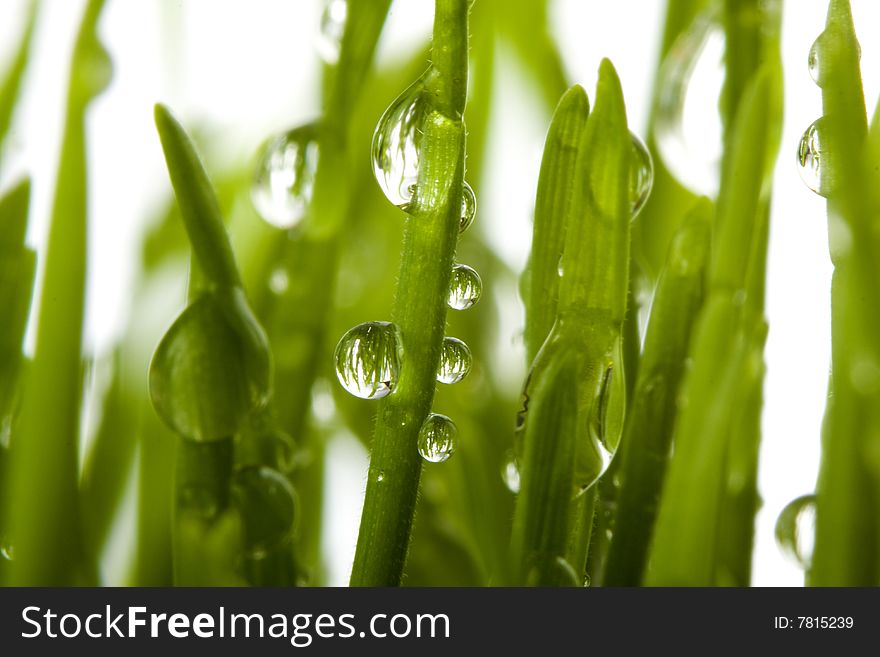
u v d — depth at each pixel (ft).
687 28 0.52
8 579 0.48
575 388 0.43
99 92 0.48
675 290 0.45
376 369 0.46
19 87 0.53
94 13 0.48
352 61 0.50
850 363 0.43
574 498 0.44
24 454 0.47
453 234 0.43
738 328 0.44
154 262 0.56
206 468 0.45
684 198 0.54
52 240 0.47
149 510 0.51
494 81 0.57
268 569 0.46
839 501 0.43
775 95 0.47
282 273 0.52
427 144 0.43
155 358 0.44
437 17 0.43
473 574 0.52
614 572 0.45
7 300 0.48
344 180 0.50
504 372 0.58
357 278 0.59
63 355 0.47
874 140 0.43
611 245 0.43
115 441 0.52
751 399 0.47
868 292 0.42
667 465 0.45
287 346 0.50
